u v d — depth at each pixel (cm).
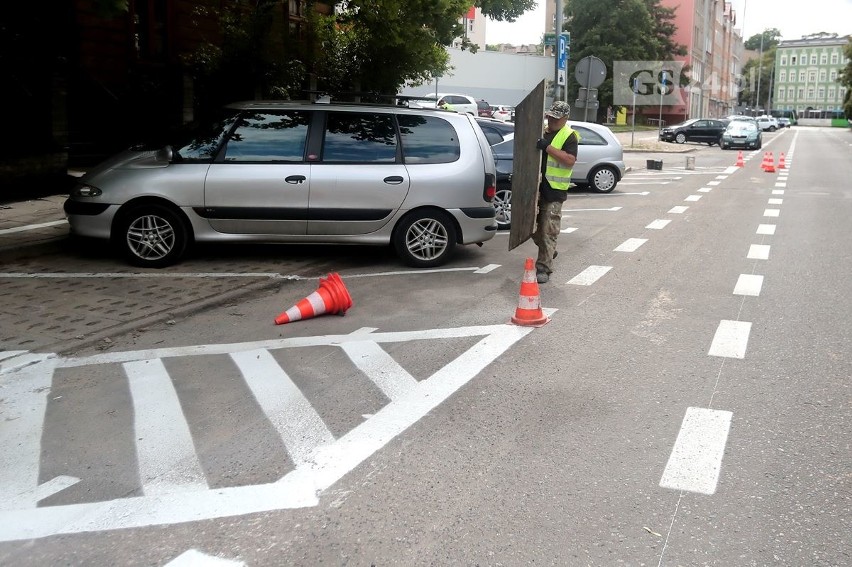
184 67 1619
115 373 539
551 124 817
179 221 845
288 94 1642
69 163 1486
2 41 1339
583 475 386
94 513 353
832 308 713
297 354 582
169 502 362
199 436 436
